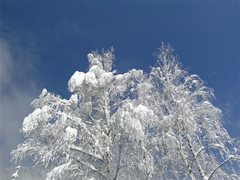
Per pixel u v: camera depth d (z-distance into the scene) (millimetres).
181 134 15391
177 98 15805
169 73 16719
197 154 15062
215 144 14977
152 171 13031
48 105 13320
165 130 15391
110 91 14609
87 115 13906
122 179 13781
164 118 15367
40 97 13375
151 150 14625
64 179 12602
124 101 14195
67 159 12820
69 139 11648
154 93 16047
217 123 15312
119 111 12648
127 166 13555
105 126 13766
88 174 13320
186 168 14844
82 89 13305
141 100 14648
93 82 13070
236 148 14477
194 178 14539
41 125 12477
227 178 14742
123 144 13234
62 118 12453
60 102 13445
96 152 13406
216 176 14914
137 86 14734
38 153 13094
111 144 13172
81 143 13555
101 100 14445
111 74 13625
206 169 15414
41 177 13023
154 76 16781
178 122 15211
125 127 12305
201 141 15352
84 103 13641
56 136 12594
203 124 15406
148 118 12438
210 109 15445
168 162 15133
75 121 12883
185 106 15062
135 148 13195
